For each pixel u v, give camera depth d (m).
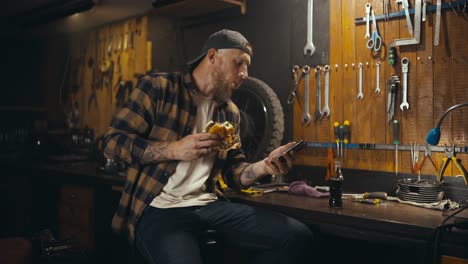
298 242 1.77
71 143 3.97
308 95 2.62
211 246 1.88
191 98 1.98
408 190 2.06
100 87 4.27
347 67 2.47
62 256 2.34
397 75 2.30
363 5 2.42
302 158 2.64
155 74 1.99
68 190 3.18
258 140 2.74
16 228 3.68
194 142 1.72
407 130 2.26
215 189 2.06
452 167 2.11
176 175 1.90
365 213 1.80
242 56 1.97
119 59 4.05
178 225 1.76
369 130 2.39
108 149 1.85
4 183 3.83
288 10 2.74
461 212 1.83
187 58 3.38
